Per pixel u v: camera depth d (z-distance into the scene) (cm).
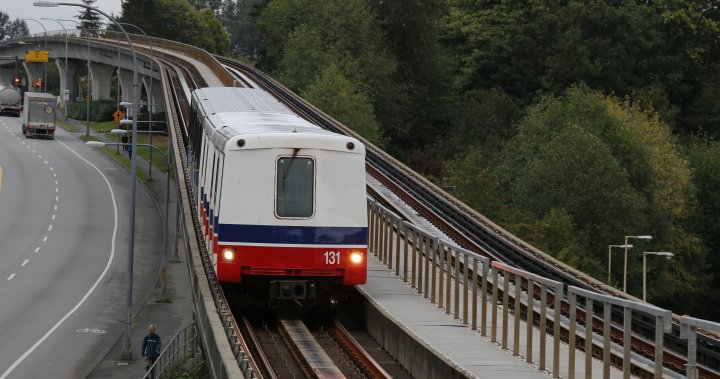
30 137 18400
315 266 4091
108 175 14938
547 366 3097
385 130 18712
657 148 14362
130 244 6688
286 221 4072
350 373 3444
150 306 8175
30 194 13325
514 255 5928
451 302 4297
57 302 8138
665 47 19788
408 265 5162
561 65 18450
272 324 4359
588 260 11194
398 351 3603
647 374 3045
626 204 12456
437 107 19988
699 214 15412
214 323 3591
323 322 4366
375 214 5622
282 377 3400
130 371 6081
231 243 4075
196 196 6344
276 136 4081
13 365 6103
